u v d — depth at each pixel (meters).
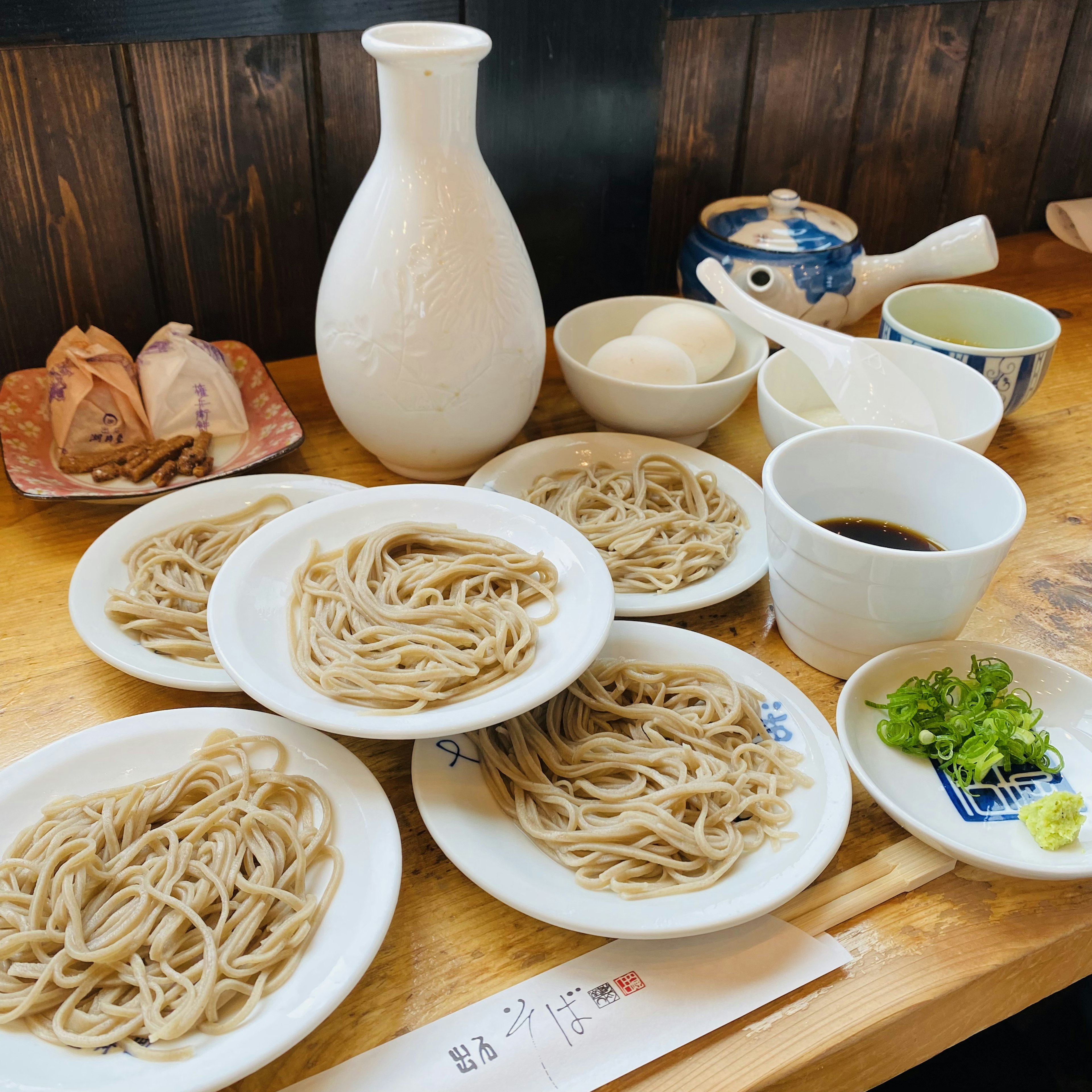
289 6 0.91
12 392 0.94
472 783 0.62
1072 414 1.08
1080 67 1.37
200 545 0.81
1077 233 1.44
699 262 1.11
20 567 0.81
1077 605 0.82
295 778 0.60
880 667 0.68
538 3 0.99
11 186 0.91
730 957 0.55
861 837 0.63
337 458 0.96
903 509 0.79
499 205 0.82
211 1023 0.49
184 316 1.06
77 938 0.51
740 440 1.02
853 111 1.27
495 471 0.88
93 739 0.61
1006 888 0.60
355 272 0.81
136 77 0.90
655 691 0.69
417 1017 0.52
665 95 1.15
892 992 0.54
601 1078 0.49
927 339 0.95
